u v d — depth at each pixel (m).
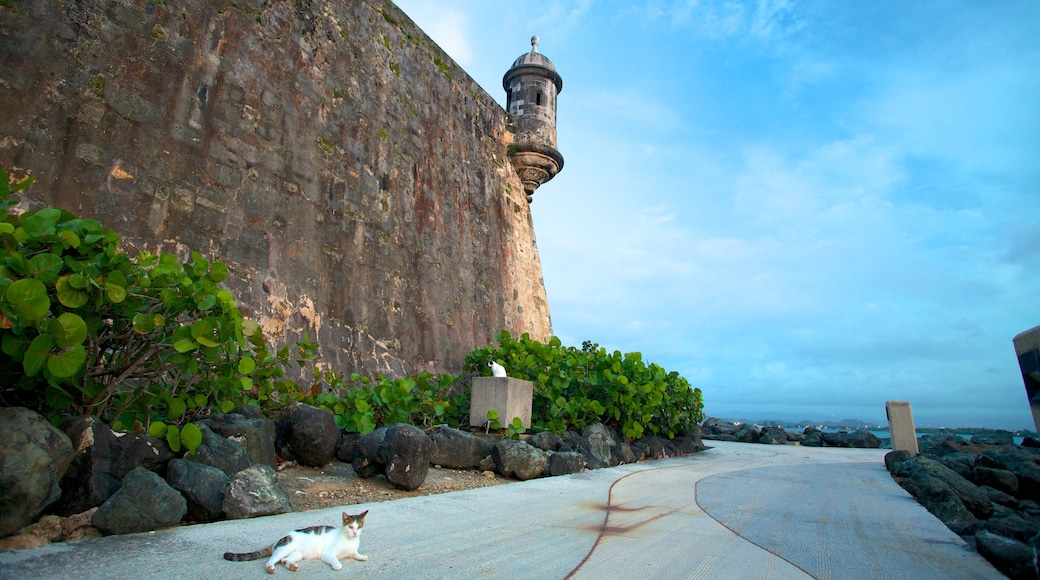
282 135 8.41
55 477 3.20
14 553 2.84
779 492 6.49
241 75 8.01
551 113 15.44
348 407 6.68
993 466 8.66
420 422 7.95
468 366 10.18
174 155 6.97
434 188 11.50
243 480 4.01
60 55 6.16
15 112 5.71
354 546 3.14
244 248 7.50
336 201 9.07
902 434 11.49
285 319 7.75
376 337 9.19
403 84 11.26
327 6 9.80
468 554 3.36
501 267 13.36
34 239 3.79
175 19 7.33
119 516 3.34
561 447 8.10
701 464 9.38
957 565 3.61
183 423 4.89
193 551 3.07
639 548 3.71
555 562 3.29
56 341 3.43
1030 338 2.94
